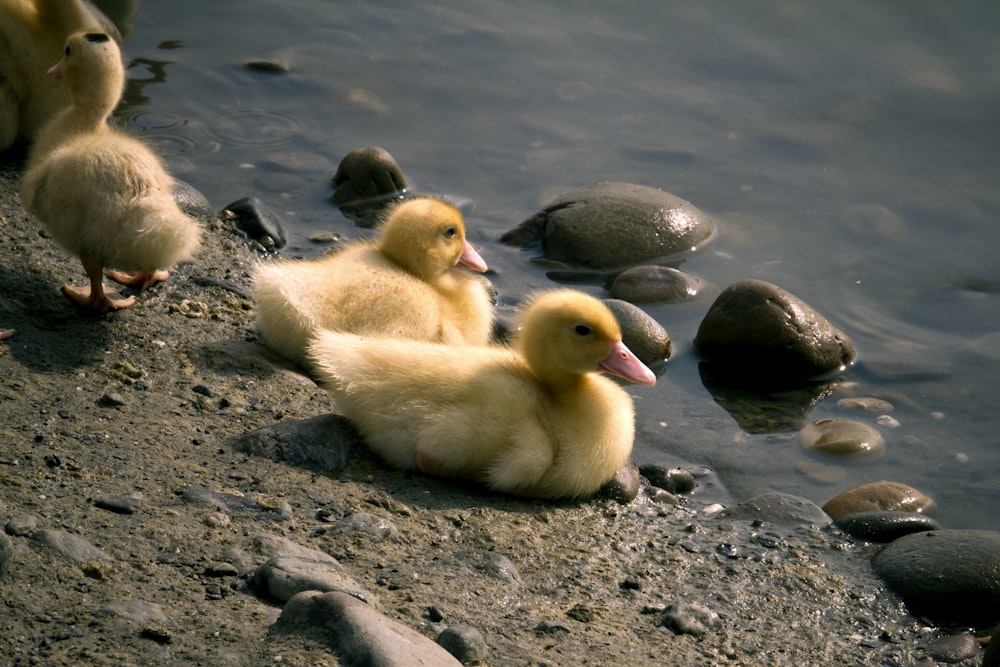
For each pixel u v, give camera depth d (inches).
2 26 475.5
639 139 560.7
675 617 277.1
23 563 239.5
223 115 558.3
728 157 550.0
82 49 404.8
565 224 488.1
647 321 432.1
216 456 308.8
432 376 320.2
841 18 644.7
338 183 520.7
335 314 365.7
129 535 261.3
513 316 444.5
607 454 327.6
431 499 310.8
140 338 367.9
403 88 588.7
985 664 271.7
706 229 498.0
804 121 572.1
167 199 357.1
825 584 307.4
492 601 267.7
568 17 652.1
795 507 344.2
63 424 309.9
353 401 323.0
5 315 362.0
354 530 283.6
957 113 574.6
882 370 425.4
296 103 573.3
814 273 478.6
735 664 266.2
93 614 227.9
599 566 298.7
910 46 620.4
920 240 498.0
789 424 396.2
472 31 636.7
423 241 388.8
